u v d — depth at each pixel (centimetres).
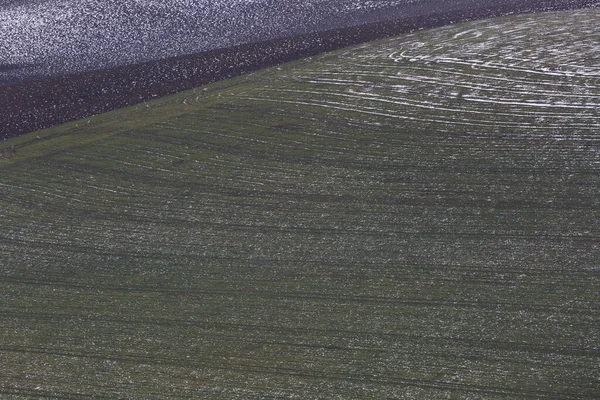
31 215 2167
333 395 1299
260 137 2606
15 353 1501
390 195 2128
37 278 1819
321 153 2447
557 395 1255
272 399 1299
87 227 2075
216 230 2005
